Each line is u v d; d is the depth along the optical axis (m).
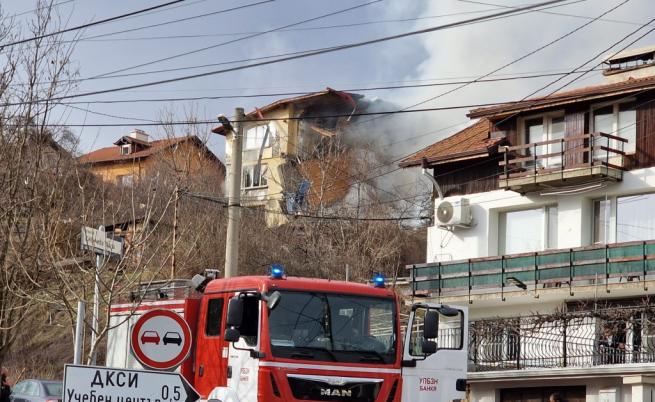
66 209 22.42
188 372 16.72
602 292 29.81
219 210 45.12
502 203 33.94
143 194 39.56
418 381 17.11
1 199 19.06
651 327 25.16
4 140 19.52
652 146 30.73
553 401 20.03
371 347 15.79
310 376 15.23
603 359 25.91
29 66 20.38
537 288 31.44
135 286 20.03
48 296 20.61
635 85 30.56
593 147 30.91
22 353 36.59
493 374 27.05
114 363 18.47
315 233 50.06
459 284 33.28
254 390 15.04
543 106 32.75
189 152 50.00
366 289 16.03
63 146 22.59
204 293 16.73
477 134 36.50
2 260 18.80
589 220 32.12
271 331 15.17
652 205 30.64
